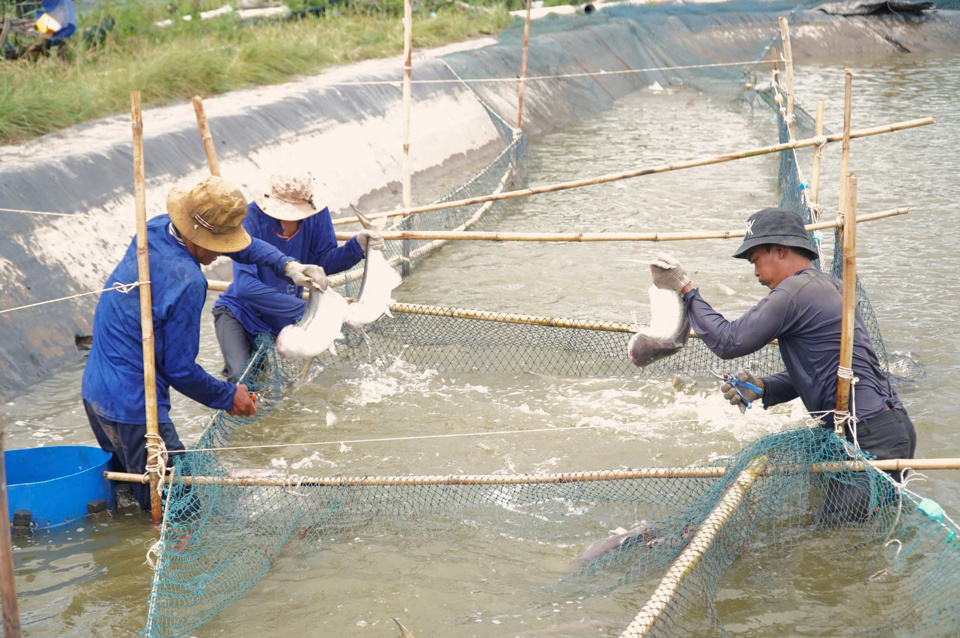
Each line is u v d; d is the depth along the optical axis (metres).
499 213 10.02
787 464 4.02
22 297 6.46
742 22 21.30
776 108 13.70
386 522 4.45
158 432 4.40
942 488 4.54
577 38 17.59
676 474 4.20
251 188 9.47
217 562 4.12
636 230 9.32
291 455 5.15
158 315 4.24
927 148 12.32
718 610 3.69
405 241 7.98
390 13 17.86
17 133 8.83
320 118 11.16
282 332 4.74
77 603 3.84
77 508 4.44
